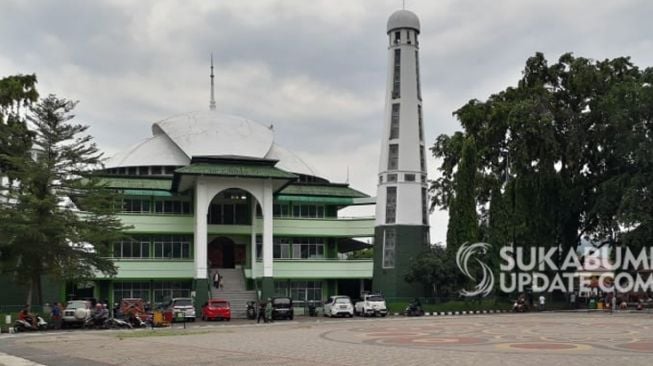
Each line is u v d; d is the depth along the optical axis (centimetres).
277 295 7175
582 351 2464
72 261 5066
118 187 6812
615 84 6244
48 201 4819
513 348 2611
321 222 7375
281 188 6850
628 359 2166
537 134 6400
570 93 6819
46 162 5038
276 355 2427
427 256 6500
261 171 6400
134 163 7788
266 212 6444
